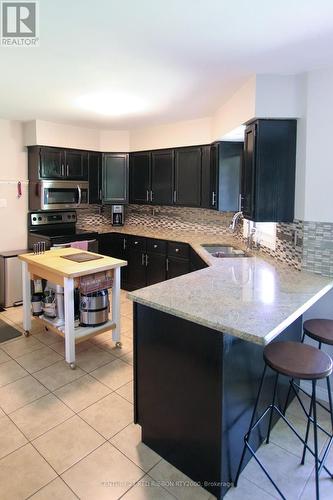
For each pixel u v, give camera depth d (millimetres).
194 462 1792
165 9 1666
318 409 2400
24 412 2326
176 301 1924
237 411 1771
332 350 2488
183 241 4277
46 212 4863
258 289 2182
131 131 4992
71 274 2789
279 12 1678
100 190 5094
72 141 4672
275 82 2525
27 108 3688
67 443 2049
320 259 2521
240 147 3895
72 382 2693
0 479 1790
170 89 2939
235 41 2004
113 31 1900
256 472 1860
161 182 4727
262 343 1457
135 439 2094
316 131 2432
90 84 2834
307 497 1713
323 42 2002
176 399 1855
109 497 1695
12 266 4328
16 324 3828
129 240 5016
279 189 2650
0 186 4422
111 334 3596
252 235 3703
